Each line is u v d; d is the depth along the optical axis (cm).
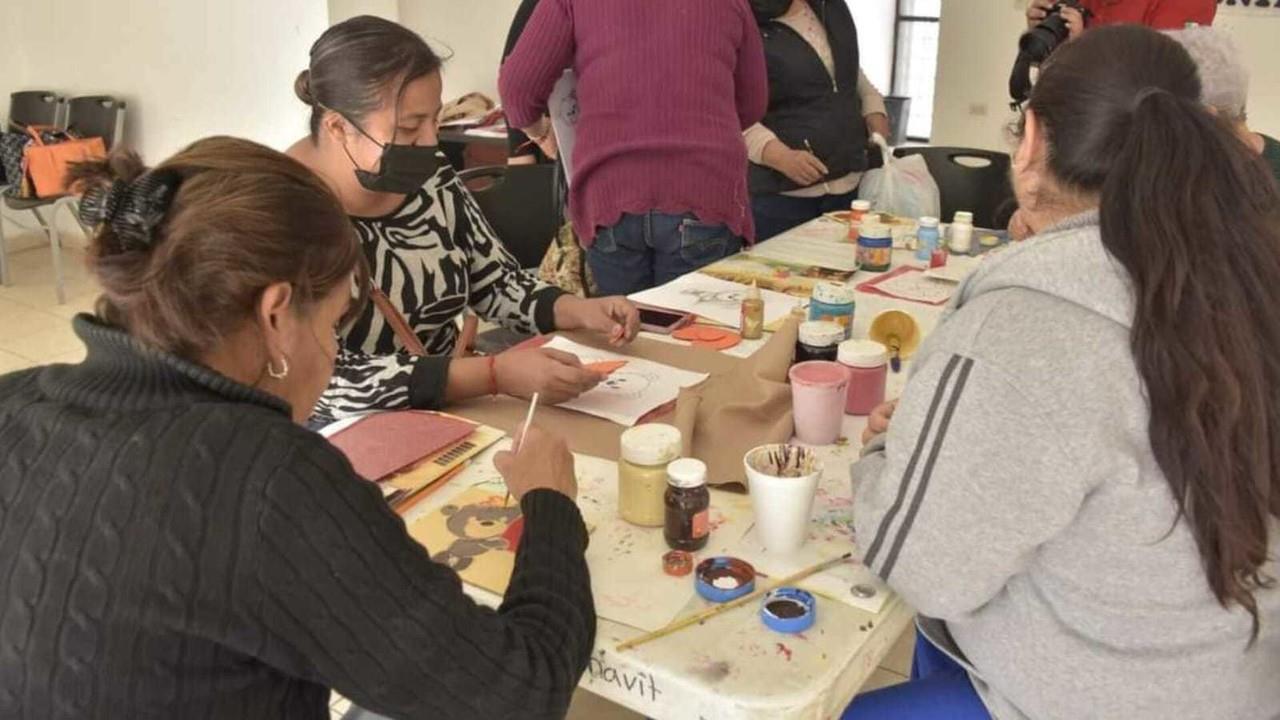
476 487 135
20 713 81
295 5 447
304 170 90
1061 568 103
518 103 260
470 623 88
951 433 97
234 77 467
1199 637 102
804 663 103
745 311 188
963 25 494
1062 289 97
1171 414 92
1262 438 93
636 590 113
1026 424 95
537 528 105
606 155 249
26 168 445
